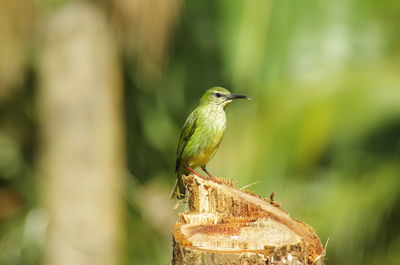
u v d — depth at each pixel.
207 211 7.75
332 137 12.33
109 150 17.17
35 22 16.69
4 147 18.20
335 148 13.05
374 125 12.33
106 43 16.67
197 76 18.48
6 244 17.00
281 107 12.30
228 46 14.19
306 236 7.12
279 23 13.34
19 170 18.08
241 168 12.20
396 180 13.18
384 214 13.31
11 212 17.50
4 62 16.91
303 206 12.70
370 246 13.39
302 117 12.07
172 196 11.70
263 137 12.18
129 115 18.59
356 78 12.68
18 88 17.77
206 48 18.08
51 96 17.02
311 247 7.07
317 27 13.59
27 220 17.09
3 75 17.25
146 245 16.64
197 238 6.92
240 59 13.66
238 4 13.68
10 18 16.41
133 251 16.62
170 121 19.08
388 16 14.16
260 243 6.77
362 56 13.84
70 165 16.97
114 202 17.06
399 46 13.97
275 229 7.12
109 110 17.14
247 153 12.27
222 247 6.75
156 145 18.88
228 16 13.81
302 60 13.29
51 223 16.94
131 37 16.39
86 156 16.98
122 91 17.72
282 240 6.84
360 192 13.10
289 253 6.75
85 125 17.00
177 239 6.93
